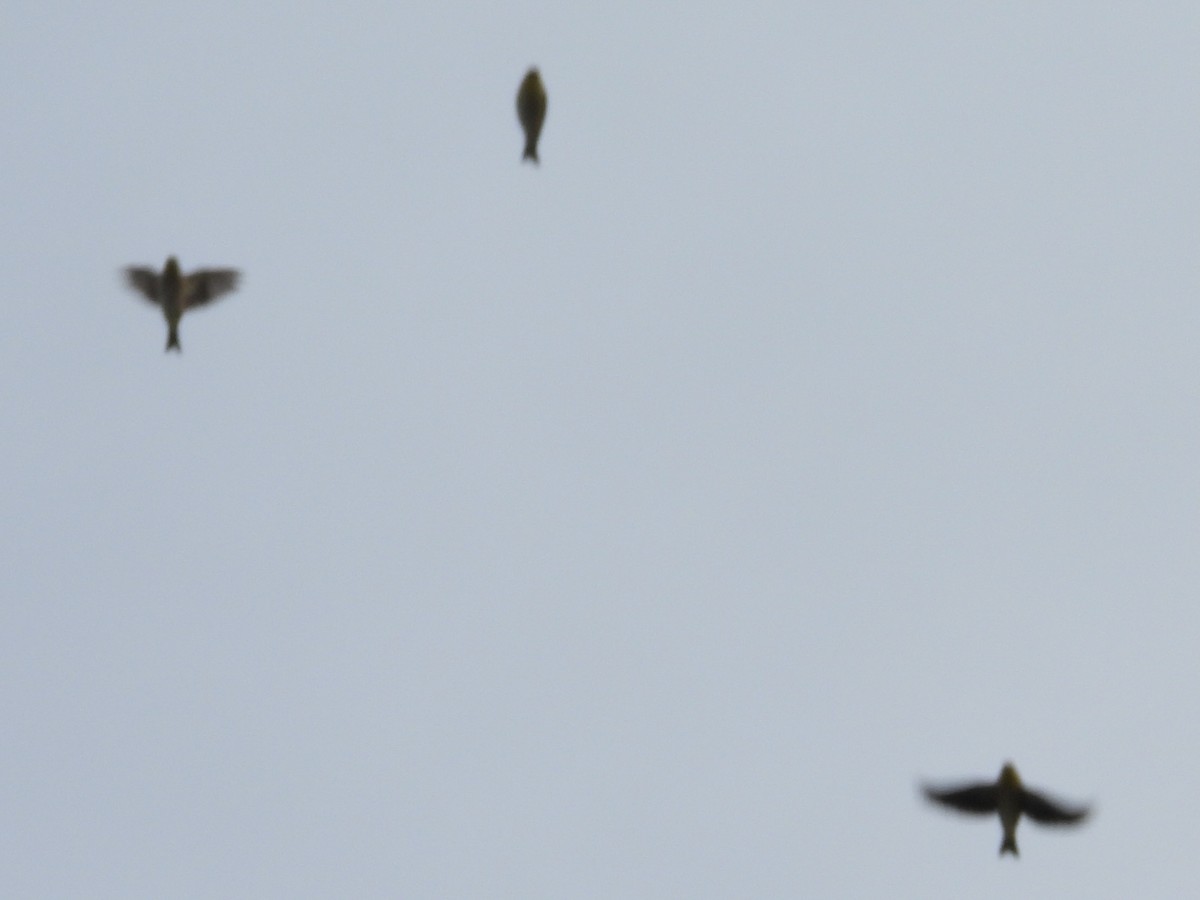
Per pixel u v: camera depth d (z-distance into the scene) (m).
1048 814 18.45
